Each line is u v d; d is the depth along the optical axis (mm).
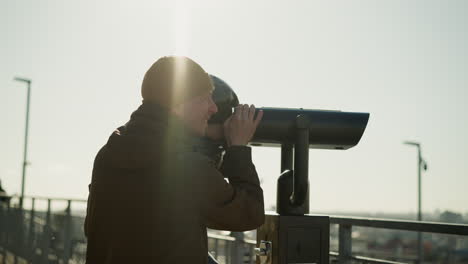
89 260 1674
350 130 2059
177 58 1701
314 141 2078
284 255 1995
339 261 3232
